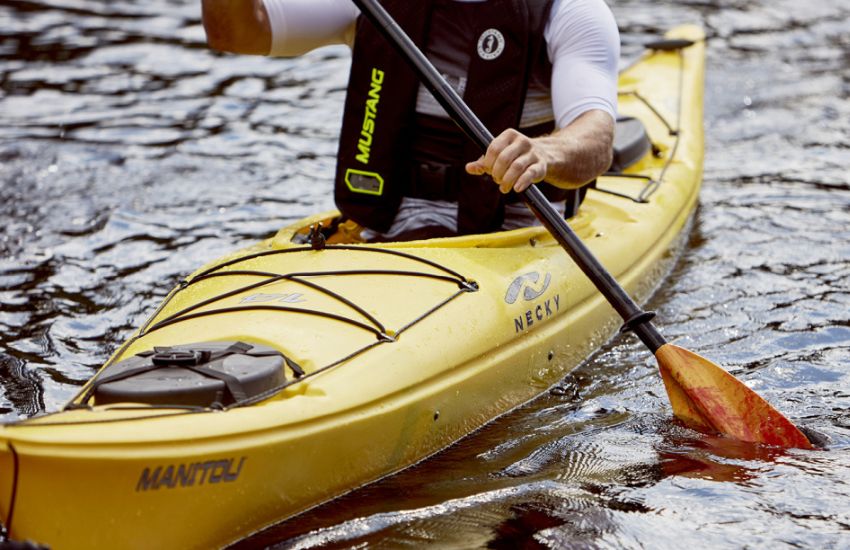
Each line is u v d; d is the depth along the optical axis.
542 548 3.91
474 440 4.85
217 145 9.73
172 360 3.95
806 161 9.40
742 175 9.09
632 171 7.61
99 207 8.17
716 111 10.82
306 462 3.96
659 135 8.25
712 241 7.60
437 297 4.89
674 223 7.18
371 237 5.88
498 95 5.46
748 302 6.55
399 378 4.38
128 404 3.75
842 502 4.23
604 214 6.73
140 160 9.28
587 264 5.03
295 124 10.41
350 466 4.18
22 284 6.78
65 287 6.75
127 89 11.35
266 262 5.15
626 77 9.26
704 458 4.66
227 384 3.84
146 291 6.70
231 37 5.35
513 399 5.19
